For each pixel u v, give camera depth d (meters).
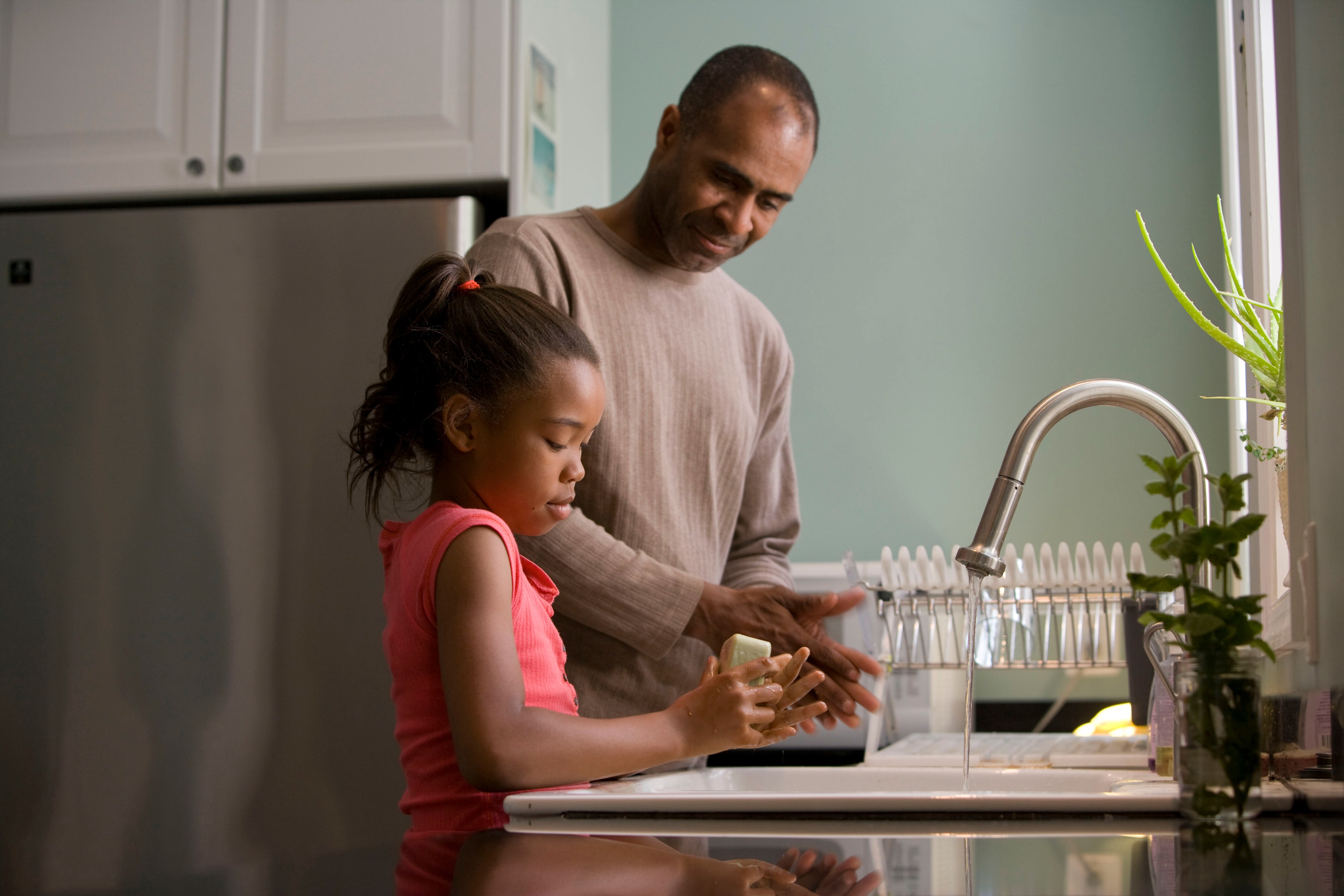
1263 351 1.04
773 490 1.52
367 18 1.86
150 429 1.78
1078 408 0.82
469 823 0.74
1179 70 2.32
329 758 1.68
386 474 0.94
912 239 2.39
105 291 1.81
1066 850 0.49
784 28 2.49
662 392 1.31
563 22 2.11
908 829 0.57
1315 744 0.68
